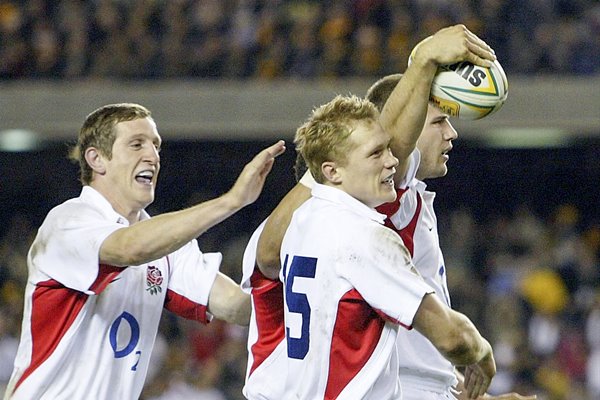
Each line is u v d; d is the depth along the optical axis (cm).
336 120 1548
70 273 1783
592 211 6831
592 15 6356
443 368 1823
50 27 6569
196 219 1666
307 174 1669
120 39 6475
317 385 1539
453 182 6856
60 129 6350
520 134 6353
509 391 5134
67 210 1842
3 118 6366
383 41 6397
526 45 6288
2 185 6825
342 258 1513
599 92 6109
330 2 6569
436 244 1822
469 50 1638
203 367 5075
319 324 1536
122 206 1895
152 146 1895
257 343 1691
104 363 1848
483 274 6134
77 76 6419
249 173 1634
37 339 1828
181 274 1970
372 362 1526
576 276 5944
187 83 6356
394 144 1633
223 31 6519
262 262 1667
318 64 6353
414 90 1625
